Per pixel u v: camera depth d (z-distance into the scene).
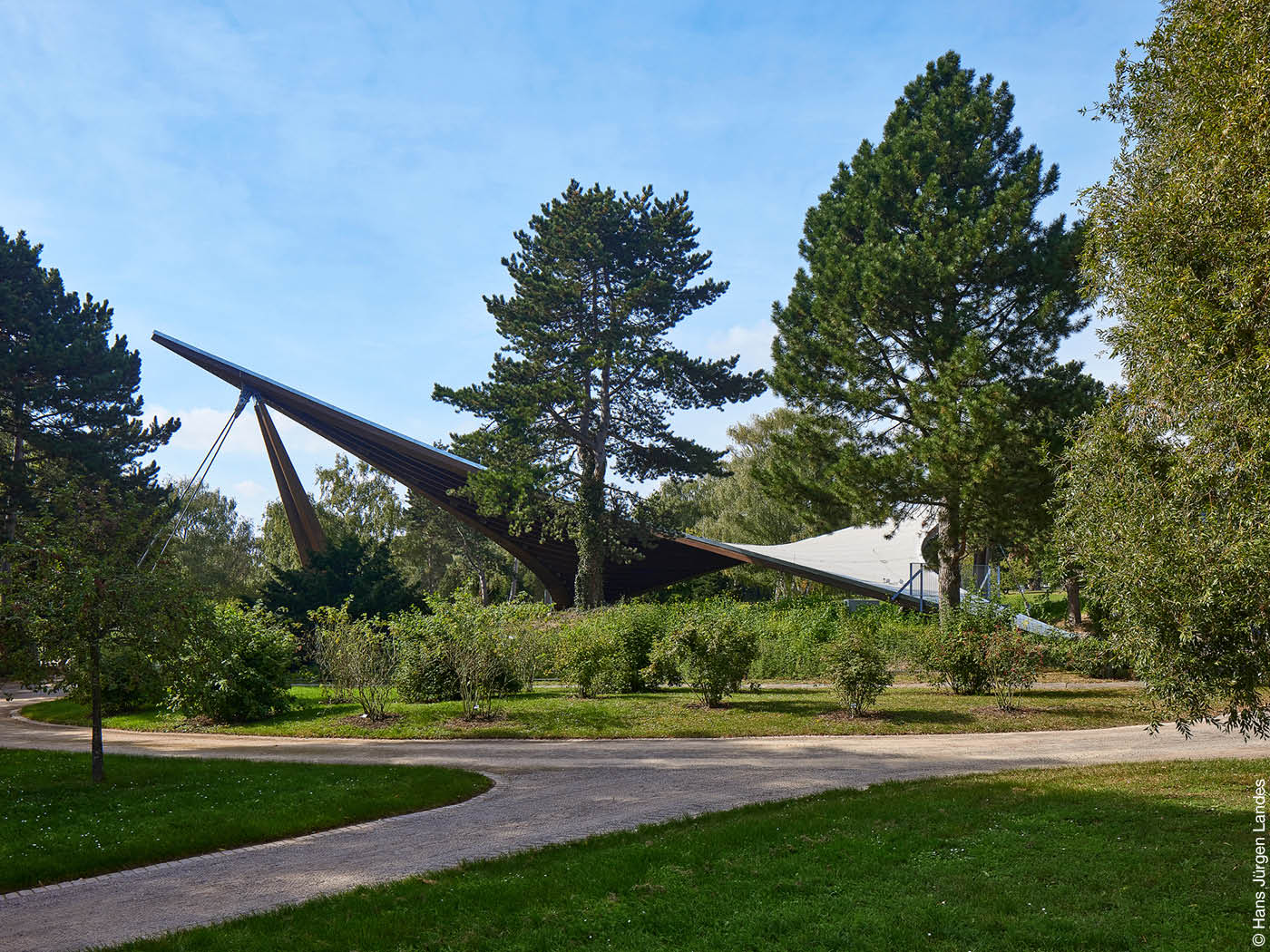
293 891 6.39
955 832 7.18
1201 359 7.49
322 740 15.34
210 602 12.86
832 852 6.67
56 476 31.44
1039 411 22.64
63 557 10.64
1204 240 7.49
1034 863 6.22
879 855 6.56
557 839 7.72
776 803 8.72
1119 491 7.71
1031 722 14.61
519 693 19.23
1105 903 5.38
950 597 25.55
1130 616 7.54
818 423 26.62
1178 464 7.34
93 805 9.35
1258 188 7.02
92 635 10.68
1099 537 7.80
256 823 8.37
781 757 12.05
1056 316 23.19
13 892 6.58
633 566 39.38
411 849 7.55
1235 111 7.21
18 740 16.36
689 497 54.69
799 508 27.02
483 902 5.73
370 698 17.38
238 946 5.06
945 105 27.33
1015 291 24.31
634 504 33.03
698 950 4.88
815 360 26.69
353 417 31.89
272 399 32.59
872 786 9.54
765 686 19.70
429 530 55.78
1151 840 6.72
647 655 19.14
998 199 23.81
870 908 5.41
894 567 33.16
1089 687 18.48
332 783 10.34
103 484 11.45
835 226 28.11
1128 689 17.94
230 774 11.13
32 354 31.83
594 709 16.48
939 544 26.53
